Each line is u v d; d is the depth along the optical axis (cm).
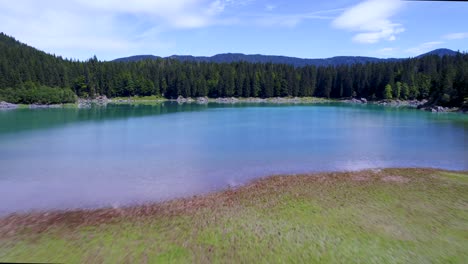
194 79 15425
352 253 1188
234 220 1506
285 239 1298
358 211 1603
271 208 1667
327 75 15838
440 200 1770
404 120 6525
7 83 11150
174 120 6544
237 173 2494
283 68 16875
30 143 3806
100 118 6950
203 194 1961
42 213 1650
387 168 2614
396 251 1200
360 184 2125
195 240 1300
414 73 13412
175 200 1845
